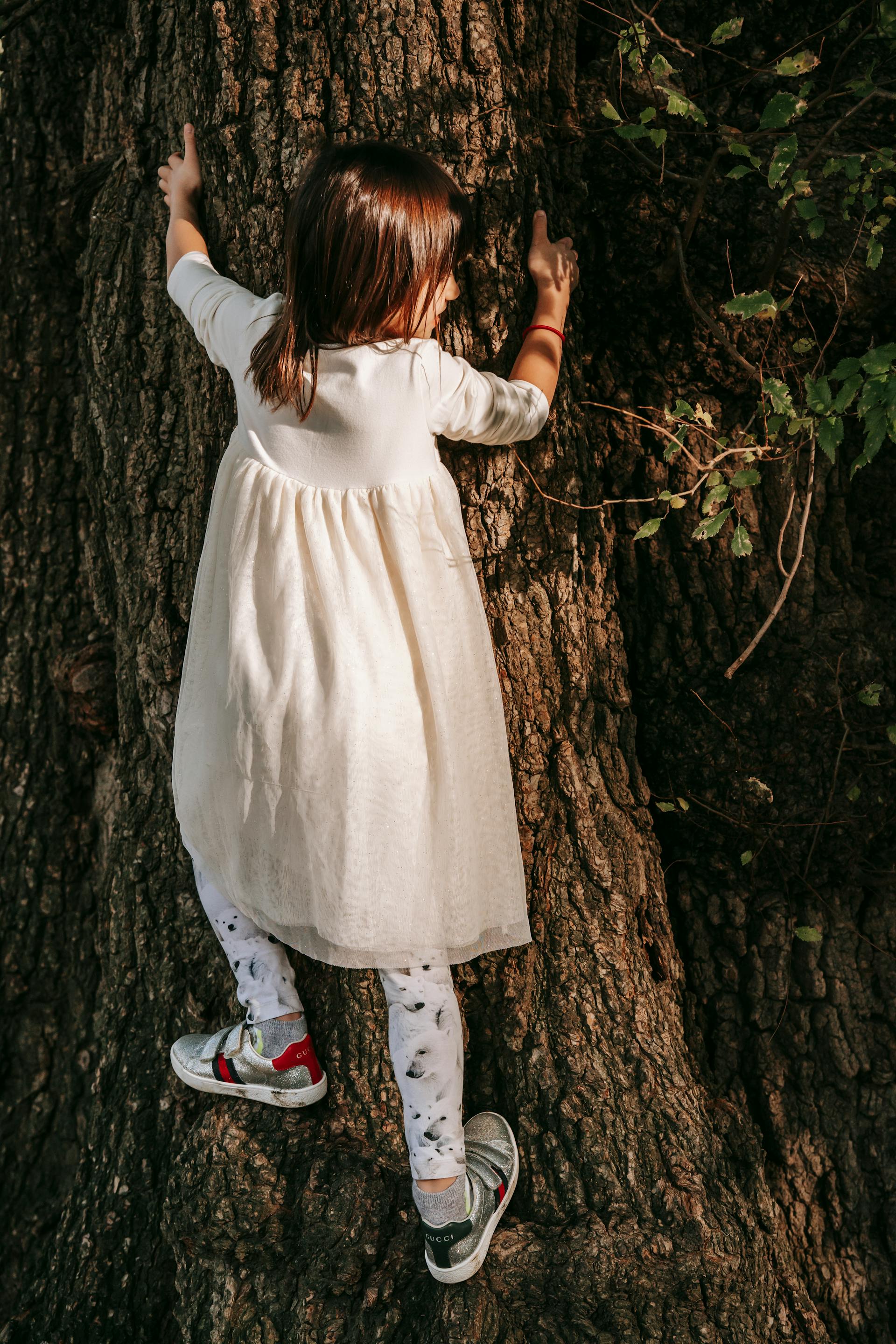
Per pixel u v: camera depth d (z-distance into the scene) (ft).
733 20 6.65
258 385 5.65
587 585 7.48
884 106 7.58
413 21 6.38
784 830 7.76
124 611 8.02
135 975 7.96
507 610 7.10
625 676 7.71
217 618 6.11
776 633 7.71
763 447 6.89
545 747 7.25
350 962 5.89
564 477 7.14
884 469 7.92
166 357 7.64
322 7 6.42
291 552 5.81
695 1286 6.39
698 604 7.73
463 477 6.84
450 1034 6.07
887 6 6.29
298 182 6.43
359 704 5.66
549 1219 6.60
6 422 9.25
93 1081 8.15
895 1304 7.30
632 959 7.30
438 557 5.91
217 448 7.20
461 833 5.92
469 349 6.69
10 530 9.29
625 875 7.42
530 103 7.07
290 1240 6.59
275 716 5.75
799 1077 7.63
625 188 7.42
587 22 7.50
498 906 6.23
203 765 6.07
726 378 7.64
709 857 7.91
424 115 6.43
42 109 8.90
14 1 7.97
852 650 7.70
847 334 7.67
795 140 6.14
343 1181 6.61
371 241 5.34
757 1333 6.47
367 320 5.57
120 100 8.52
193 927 7.72
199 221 6.91
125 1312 7.30
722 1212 6.66
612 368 7.72
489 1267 6.40
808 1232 7.43
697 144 7.49
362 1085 6.86
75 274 9.10
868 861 7.94
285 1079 6.75
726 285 7.47
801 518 7.76
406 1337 6.15
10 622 9.32
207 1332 6.49
